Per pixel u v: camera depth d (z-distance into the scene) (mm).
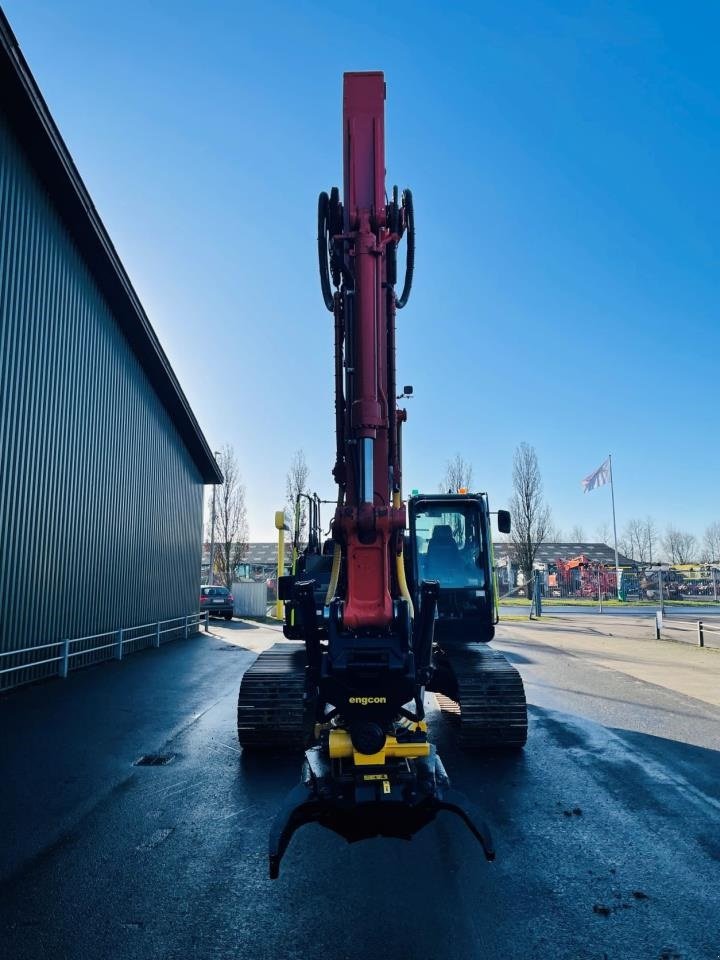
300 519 9680
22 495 11633
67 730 8625
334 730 4734
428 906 4113
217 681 12664
